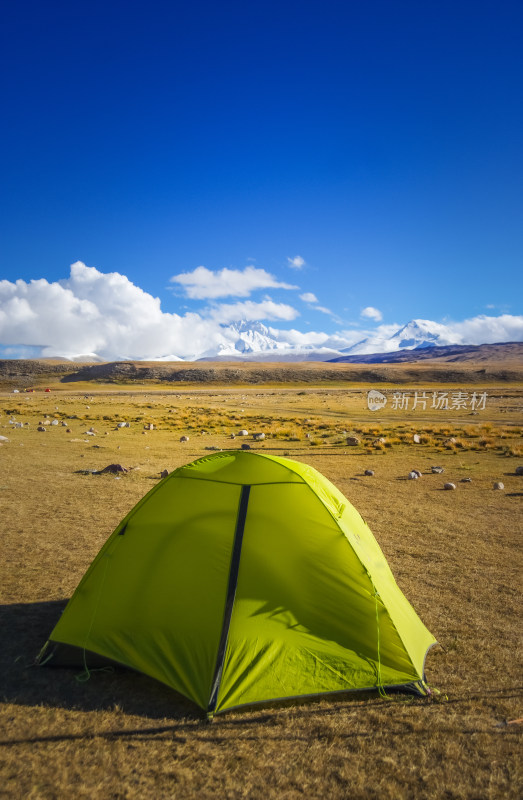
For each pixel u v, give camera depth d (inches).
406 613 245.6
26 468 711.1
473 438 1201.4
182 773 157.9
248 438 1166.3
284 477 242.5
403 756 168.9
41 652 222.8
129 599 229.0
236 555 222.5
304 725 183.5
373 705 197.3
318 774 159.8
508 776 161.0
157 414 1822.1
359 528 261.7
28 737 172.1
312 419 1722.4
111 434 1194.0
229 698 191.9
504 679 219.8
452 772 162.2
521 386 5595.5
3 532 419.2
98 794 148.4
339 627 217.0
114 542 247.1
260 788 153.1
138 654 213.5
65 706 191.2
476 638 258.2
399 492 617.9
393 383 6501.0
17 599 289.9
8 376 6545.3
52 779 153.4
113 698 197.2
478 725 186.4
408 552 397.4
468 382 6697.8
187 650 207.6
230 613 210.1
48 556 364.2
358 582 222.5
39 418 1611.7
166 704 193.9
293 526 230.5
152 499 251.9
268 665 202.5
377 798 150.6
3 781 151.2
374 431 1296.8
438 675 221.3
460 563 374.0
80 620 232.4
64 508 502.0
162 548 235.8
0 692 198.4
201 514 237.6
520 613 291.0
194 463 259.9
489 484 669.3
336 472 753.0
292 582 221.0
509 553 399.2
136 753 166.4
